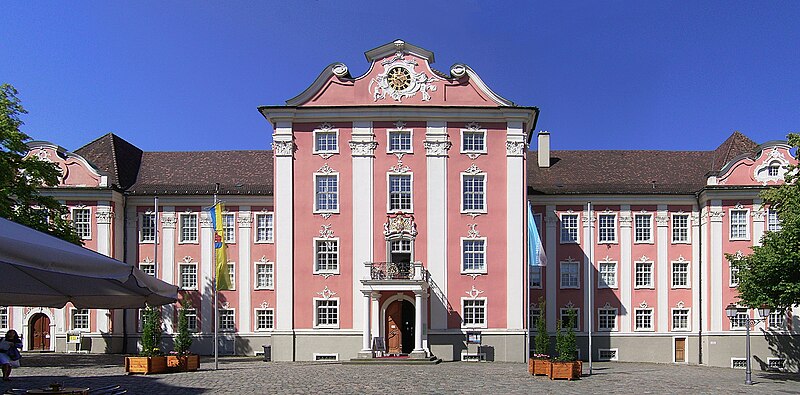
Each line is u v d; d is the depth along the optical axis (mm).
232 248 58250
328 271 49594
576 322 56375
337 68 50969
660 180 59406
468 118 50250
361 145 50000
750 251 54406
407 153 50062
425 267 49531
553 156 63062
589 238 52250
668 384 33438
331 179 50281
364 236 49656
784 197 41500
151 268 58031
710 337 54344
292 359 48969
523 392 28703
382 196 49875
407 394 27453
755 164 55312
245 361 48594
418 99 50562
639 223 57375
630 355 56188
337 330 49031
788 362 53469
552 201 57312
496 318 49312
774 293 38562
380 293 47781
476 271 49562
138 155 64312
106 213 56375
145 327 36344
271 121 50500
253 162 62531
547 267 56781
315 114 50156
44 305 18531
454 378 34031
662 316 56438
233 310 57844
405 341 49188
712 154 62688
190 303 57719
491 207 49938
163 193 58156
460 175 50000
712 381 36094
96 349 56531
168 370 36031
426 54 50875
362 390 28578
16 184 44188
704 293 55469
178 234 58219
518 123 50250
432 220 49750
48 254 12367
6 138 43125
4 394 20078
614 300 56688
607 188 57969
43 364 42188
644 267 57062
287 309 49375
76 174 56906
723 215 54938
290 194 50000
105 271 13477
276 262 49750
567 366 34500
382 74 50719
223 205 58500
